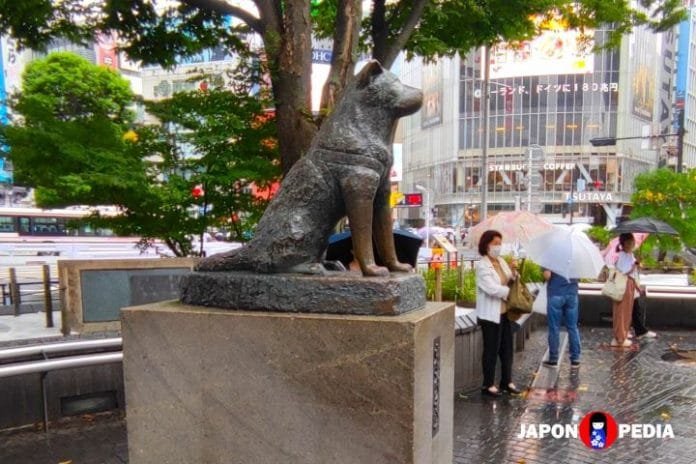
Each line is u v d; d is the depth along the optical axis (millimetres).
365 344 2162
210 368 2385
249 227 6691
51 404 4641
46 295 6016
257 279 2396
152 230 6375
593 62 41312
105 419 4750
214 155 6008
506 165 44031
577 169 42406
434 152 49688
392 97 2465
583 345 8445
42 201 5875
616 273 8422
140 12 5684
